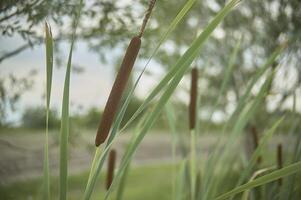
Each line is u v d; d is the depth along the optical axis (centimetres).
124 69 101
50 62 101
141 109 99
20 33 165
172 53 359
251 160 145
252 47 450
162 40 101
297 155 145
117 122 103
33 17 160
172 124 198
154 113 102
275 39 424
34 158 250
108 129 100
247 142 304
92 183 100
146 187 684
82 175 591
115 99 100
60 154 99
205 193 161
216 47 464
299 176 162
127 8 199
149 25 214
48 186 107
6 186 236
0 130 230
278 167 159
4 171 236
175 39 404
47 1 162
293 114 180
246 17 451
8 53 179
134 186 704
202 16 413
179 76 98
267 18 426
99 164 100
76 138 269
